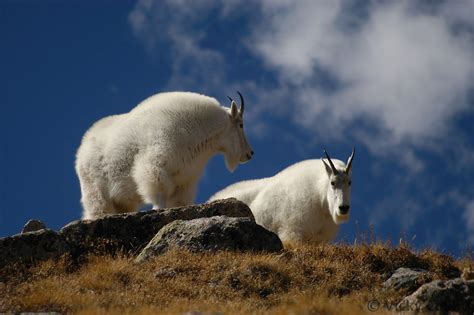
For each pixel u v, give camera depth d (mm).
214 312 30047
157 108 47719
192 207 41719
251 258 37094
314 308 30953
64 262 37625
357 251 39844
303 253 39531
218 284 35344
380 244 40656
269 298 34469
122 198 47969
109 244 39406
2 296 33094
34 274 36500
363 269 38250
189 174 47438
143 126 47219
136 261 37625
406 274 36469
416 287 35656
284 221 49719
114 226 40031
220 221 39031
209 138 48594
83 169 48906
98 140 48812
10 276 36219
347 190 48281
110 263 36688
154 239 38844
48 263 37156
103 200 48375
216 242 38281
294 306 31859
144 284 34844
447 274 38500
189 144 47250
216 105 49906
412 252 40562
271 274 36250
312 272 37312
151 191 46500
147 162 46406
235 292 34750
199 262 36625
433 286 31844
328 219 49312
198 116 48156
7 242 37594
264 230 39438
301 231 49219
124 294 33312
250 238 38875
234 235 38625
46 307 31891
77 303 32125
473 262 40375
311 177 49875
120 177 47531
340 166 49438
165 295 33750
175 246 38094
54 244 38219
